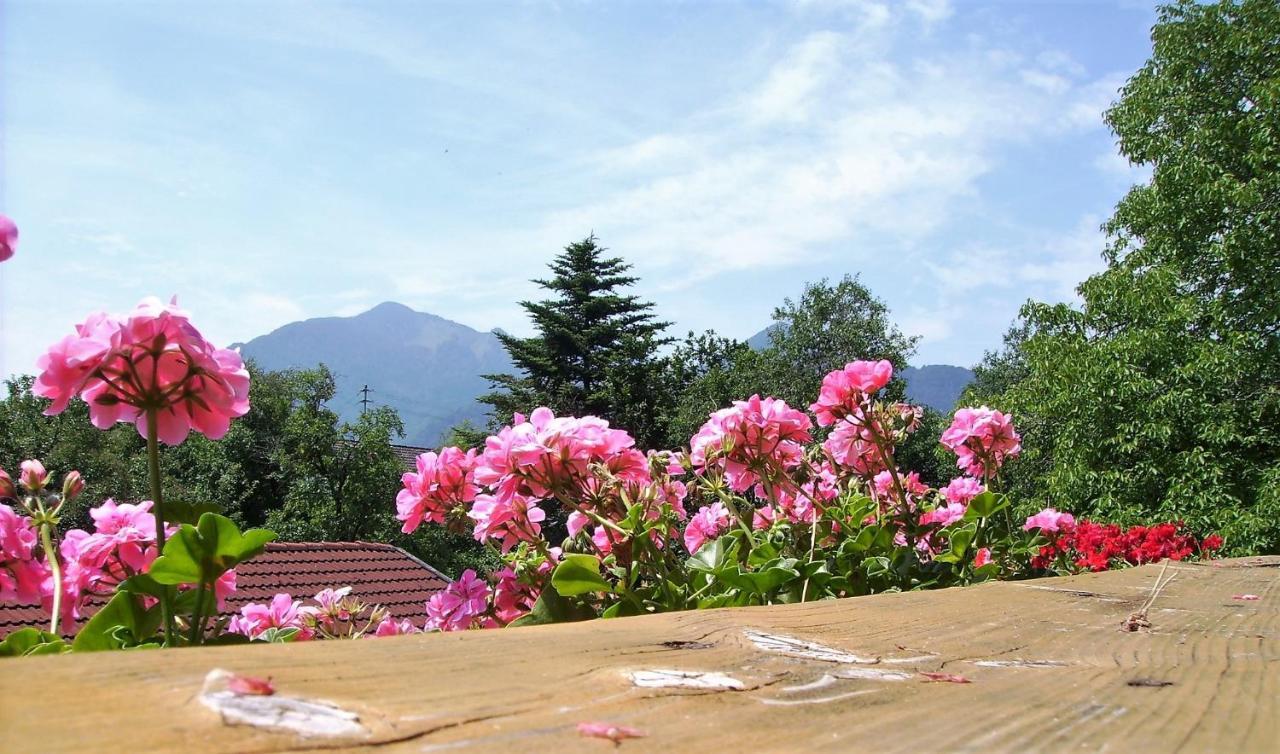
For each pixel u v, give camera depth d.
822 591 1.86
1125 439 13.48
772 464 2.16
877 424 2.41
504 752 0.44
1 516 1.37
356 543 12.76
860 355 29.94
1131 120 15.96
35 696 0.42
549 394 35.91
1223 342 14.02
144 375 1.15
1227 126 14.84
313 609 1.92
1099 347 13.94
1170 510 12.62
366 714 0.47
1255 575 2.44
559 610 1.68
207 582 1.10
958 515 2.66
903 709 0.65
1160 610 1.52
